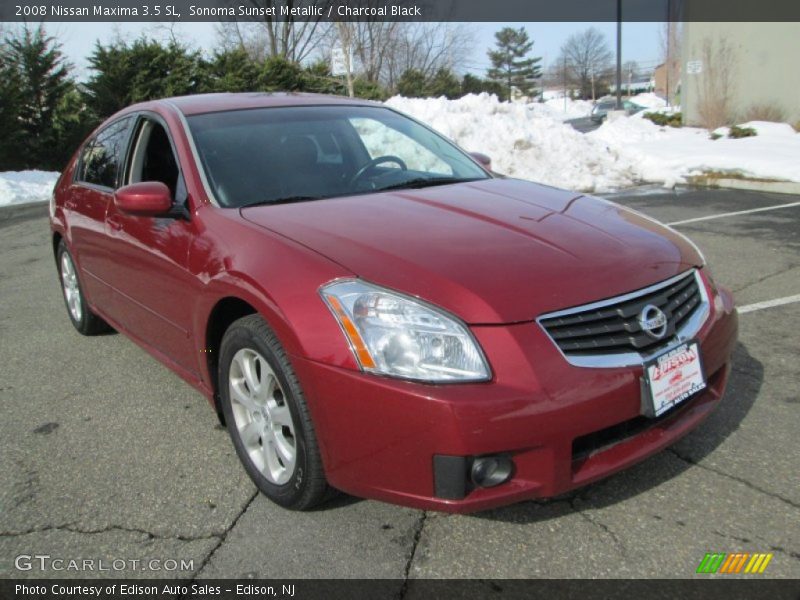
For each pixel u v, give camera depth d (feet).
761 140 44.88
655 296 7.95
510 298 7.18
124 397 12.16
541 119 40.57
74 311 15.85
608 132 55.26
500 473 6.98
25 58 53.52
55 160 53.93
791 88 51.96
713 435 9.76
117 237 11.80
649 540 7.65
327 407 7.25
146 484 9.28
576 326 7.27
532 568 7.32
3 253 26.21
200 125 11.20
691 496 8.39
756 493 8.39
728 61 55.01
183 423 11.05
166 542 8.04
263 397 8.47
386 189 10.78
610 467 7.39
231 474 9.45
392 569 7.40
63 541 8.14
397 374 6.89
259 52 90.02
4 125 50.26
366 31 84.43
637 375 7.32
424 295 7.16
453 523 8.09
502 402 6.71
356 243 8.09
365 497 7.38
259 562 7.61
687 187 33.35
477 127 38.58
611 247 8.35
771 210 25.91
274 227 8.77
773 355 12.48
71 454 10.18
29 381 13.14
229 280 8.47
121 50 59.82
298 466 7.89
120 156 12.80
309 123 11.93
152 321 11.21
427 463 6.85
